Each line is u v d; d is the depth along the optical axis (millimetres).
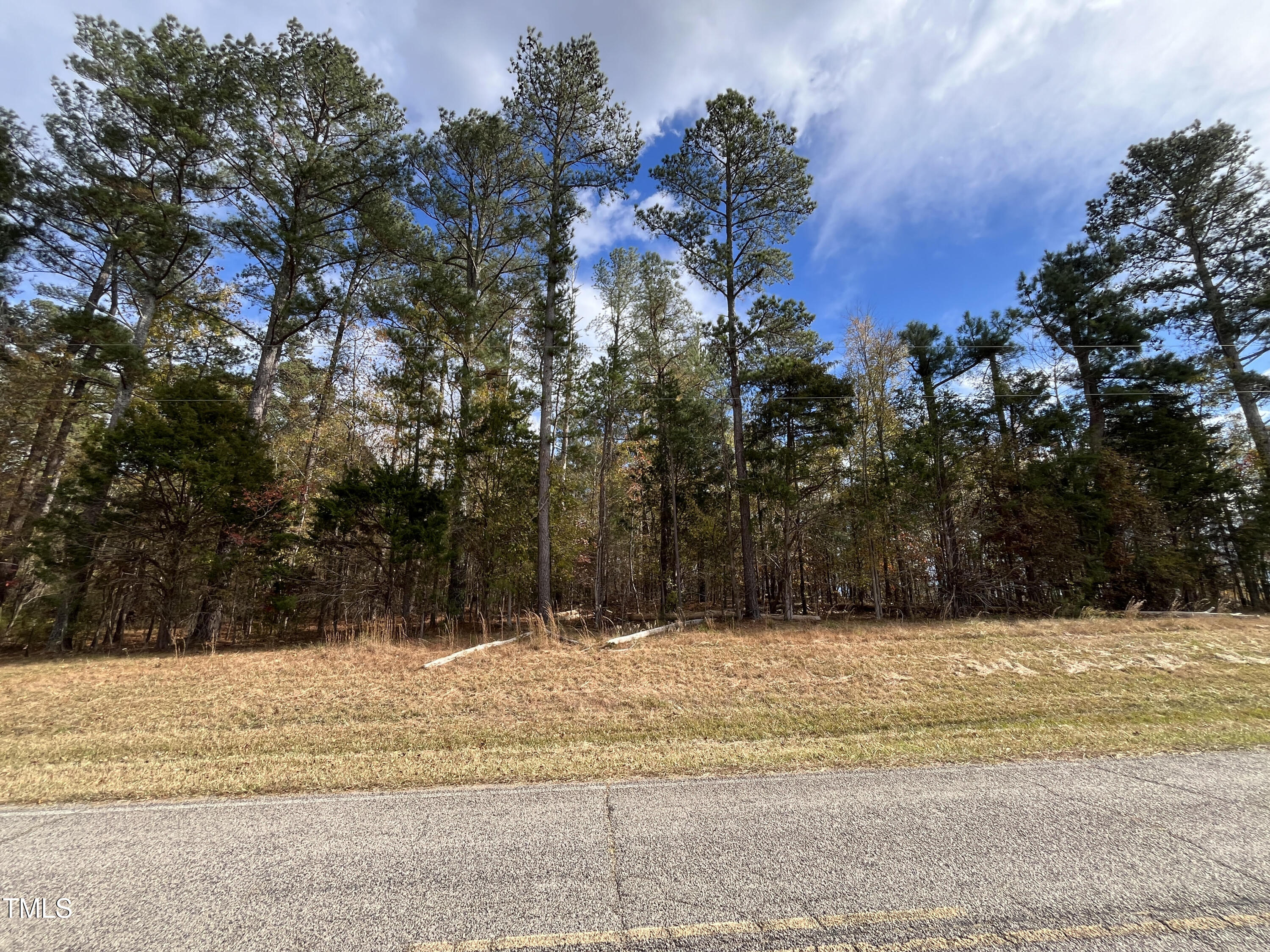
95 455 12922
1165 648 10719
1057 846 3504
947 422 19344
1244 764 4980
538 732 6836
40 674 10469
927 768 5117
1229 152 19000
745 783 4852
